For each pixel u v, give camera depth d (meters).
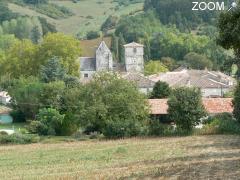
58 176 96.12
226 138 180.38
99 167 109.31
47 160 133.75
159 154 133.88
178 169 91.06
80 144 182.12
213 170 88.06
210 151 134.38
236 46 93.94
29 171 111.62
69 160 130.50
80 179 88.94
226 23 93.38
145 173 89.50
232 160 104.25
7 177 102.25
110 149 157.00
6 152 163.38
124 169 99.56
